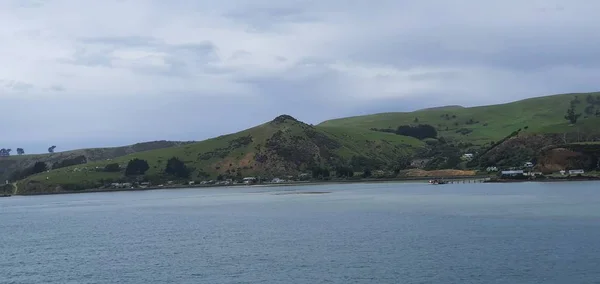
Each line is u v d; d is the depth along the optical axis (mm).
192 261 80688
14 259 89688
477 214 122375
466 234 94125
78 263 83500
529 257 73812
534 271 66812
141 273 74312
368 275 68312
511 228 98312
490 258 74250
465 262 72688
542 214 116625
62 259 87688
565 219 107125
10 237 120625
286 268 73562
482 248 81000
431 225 107562
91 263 82938
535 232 92562
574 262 70312
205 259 81750
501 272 66938
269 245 91688
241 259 80562
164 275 72500
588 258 72062
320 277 68312
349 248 86000
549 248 78938
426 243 87312
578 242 82438
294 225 117625
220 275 71125
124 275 73625
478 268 69250
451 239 89938
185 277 71000
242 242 96000
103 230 125875
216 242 97250
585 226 97188
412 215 127188
